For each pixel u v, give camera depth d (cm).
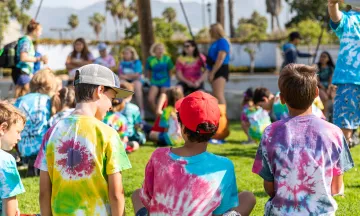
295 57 968
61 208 288
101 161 286
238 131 904
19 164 630
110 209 295
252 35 3194
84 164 286
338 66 505
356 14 498
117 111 694
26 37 777
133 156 670
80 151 286
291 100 281
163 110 766
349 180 513
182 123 276
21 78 775
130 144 698
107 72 300
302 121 281
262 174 286
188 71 936
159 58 1012
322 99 904
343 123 506
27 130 565
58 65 2664
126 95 307
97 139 287
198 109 271
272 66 3162
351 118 504
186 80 936
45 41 2608
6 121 313
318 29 2706
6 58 768
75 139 287
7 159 298
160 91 1013
